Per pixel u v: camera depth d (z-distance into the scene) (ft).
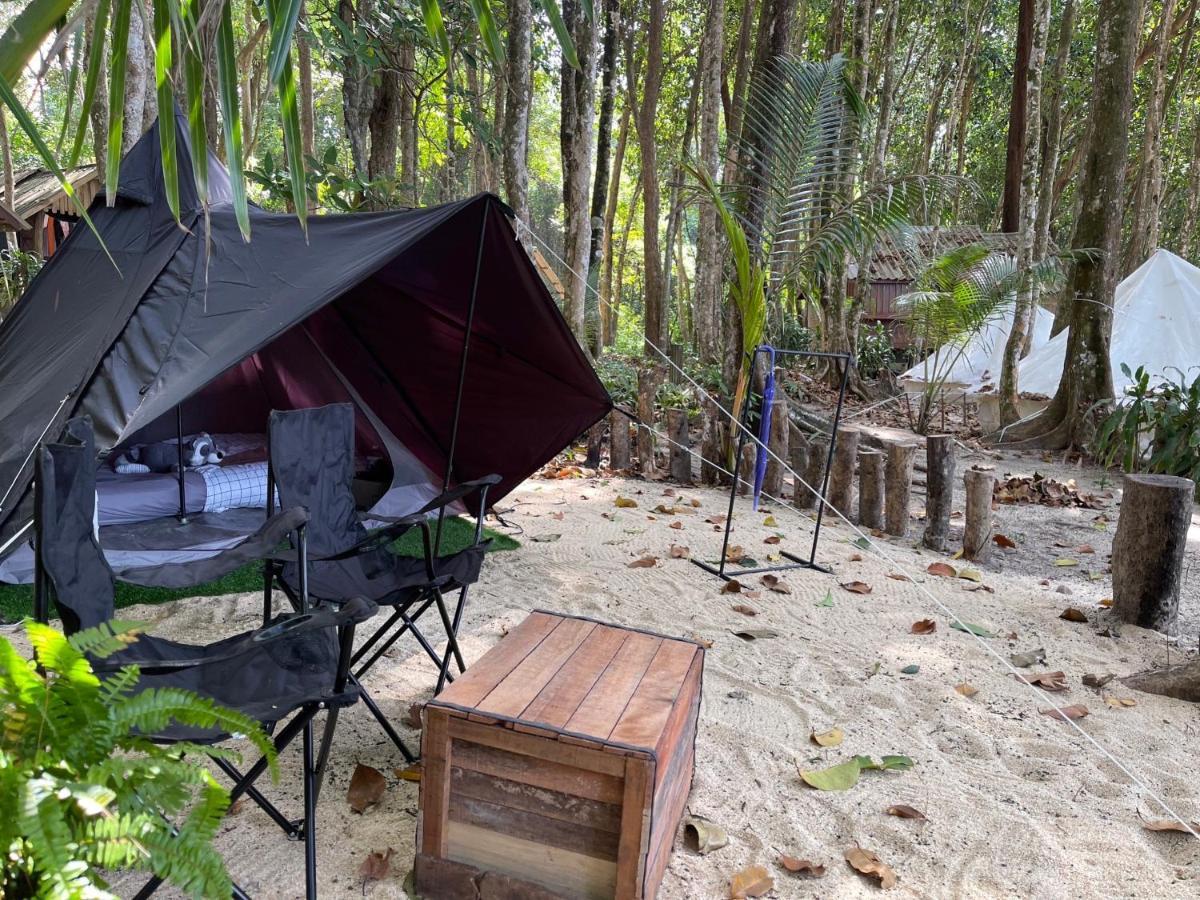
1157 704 9.69
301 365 15.79
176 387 8.79
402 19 24.61
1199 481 21.29
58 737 4.34
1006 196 37.91
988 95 64.54
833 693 9.65
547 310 11.82
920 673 10.27
